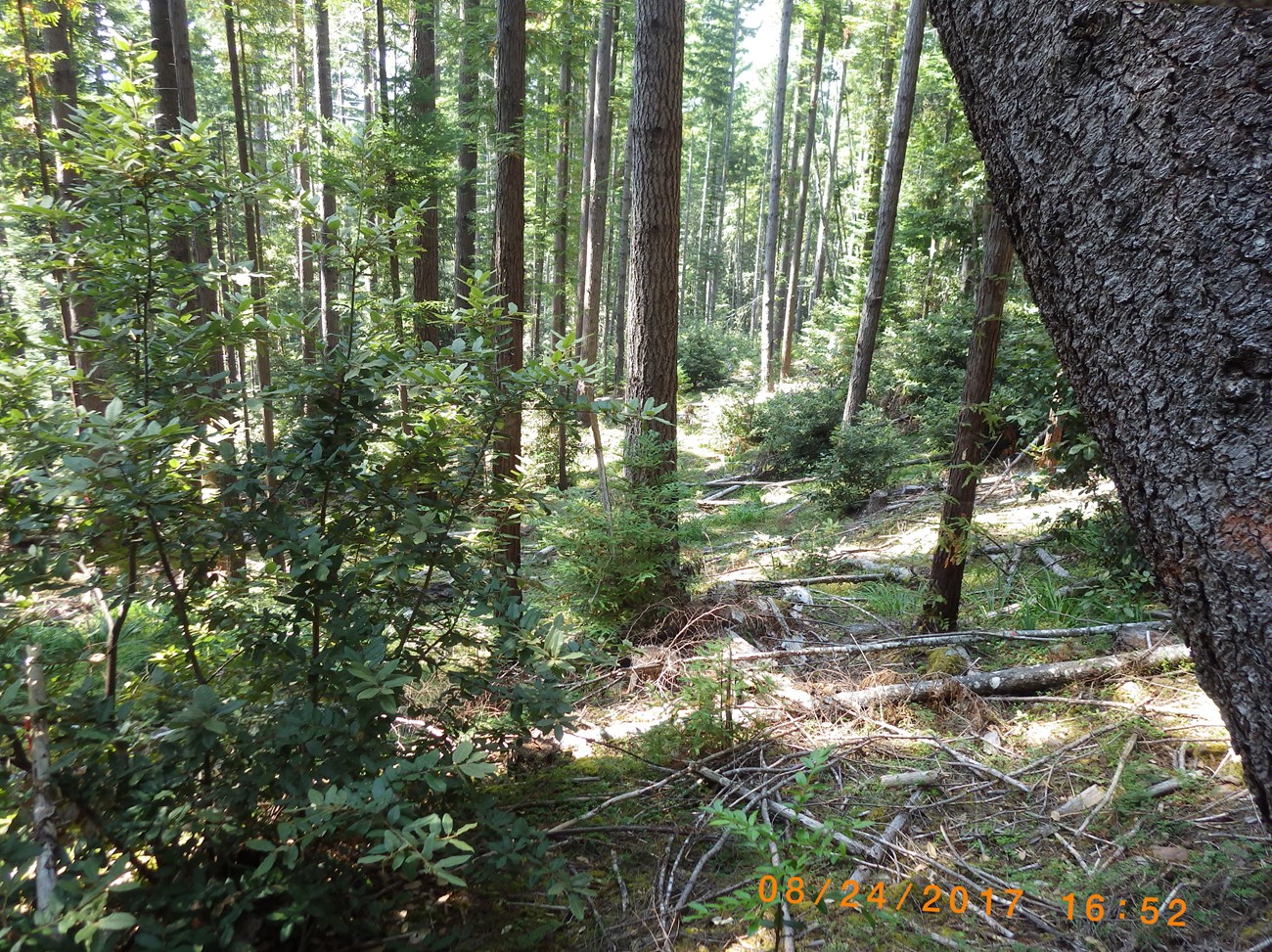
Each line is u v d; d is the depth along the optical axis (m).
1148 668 3.75
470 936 2.35
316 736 2.00
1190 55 1.03
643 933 2.38
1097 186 1.16
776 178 17.67
